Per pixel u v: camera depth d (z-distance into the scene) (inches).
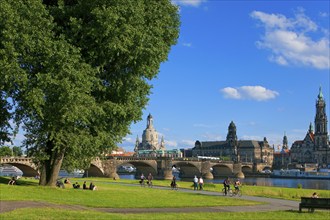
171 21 2006.6
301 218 1193.4
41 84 1581.0
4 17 1583.4
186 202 1625.2
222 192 2492.6
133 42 1732.3
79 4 1752.0
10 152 3420.3
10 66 1545.3
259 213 1314.0
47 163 1991.9
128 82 1871.3
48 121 1699.1
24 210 1082.7
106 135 1916.8
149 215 1139.3
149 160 7751.0
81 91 1652.3
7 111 1825.8
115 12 1676.9
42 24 1657.2
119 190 2133.4
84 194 1734.7
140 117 1972.2
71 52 1670.8
